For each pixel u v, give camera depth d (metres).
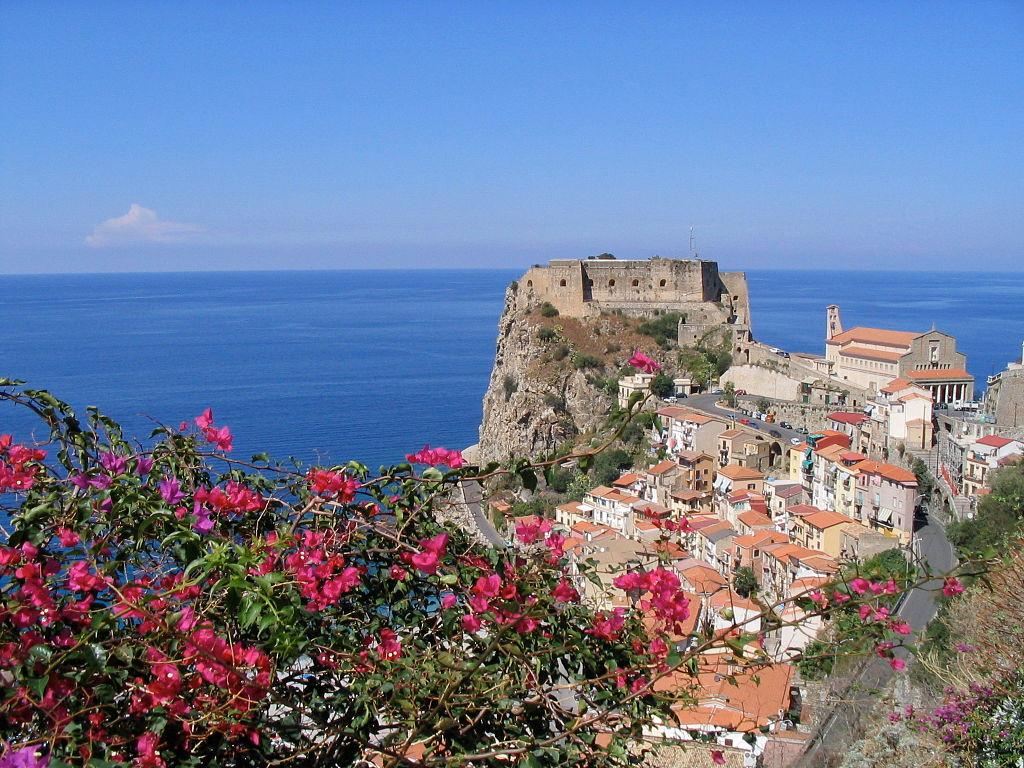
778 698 29.41
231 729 8.91
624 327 125.00
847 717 27.45
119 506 10.75
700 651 10.59
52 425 11.95
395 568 11.49
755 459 87.94
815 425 96.81
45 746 8.73
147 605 9.26
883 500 68.75
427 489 11.91
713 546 71.50
